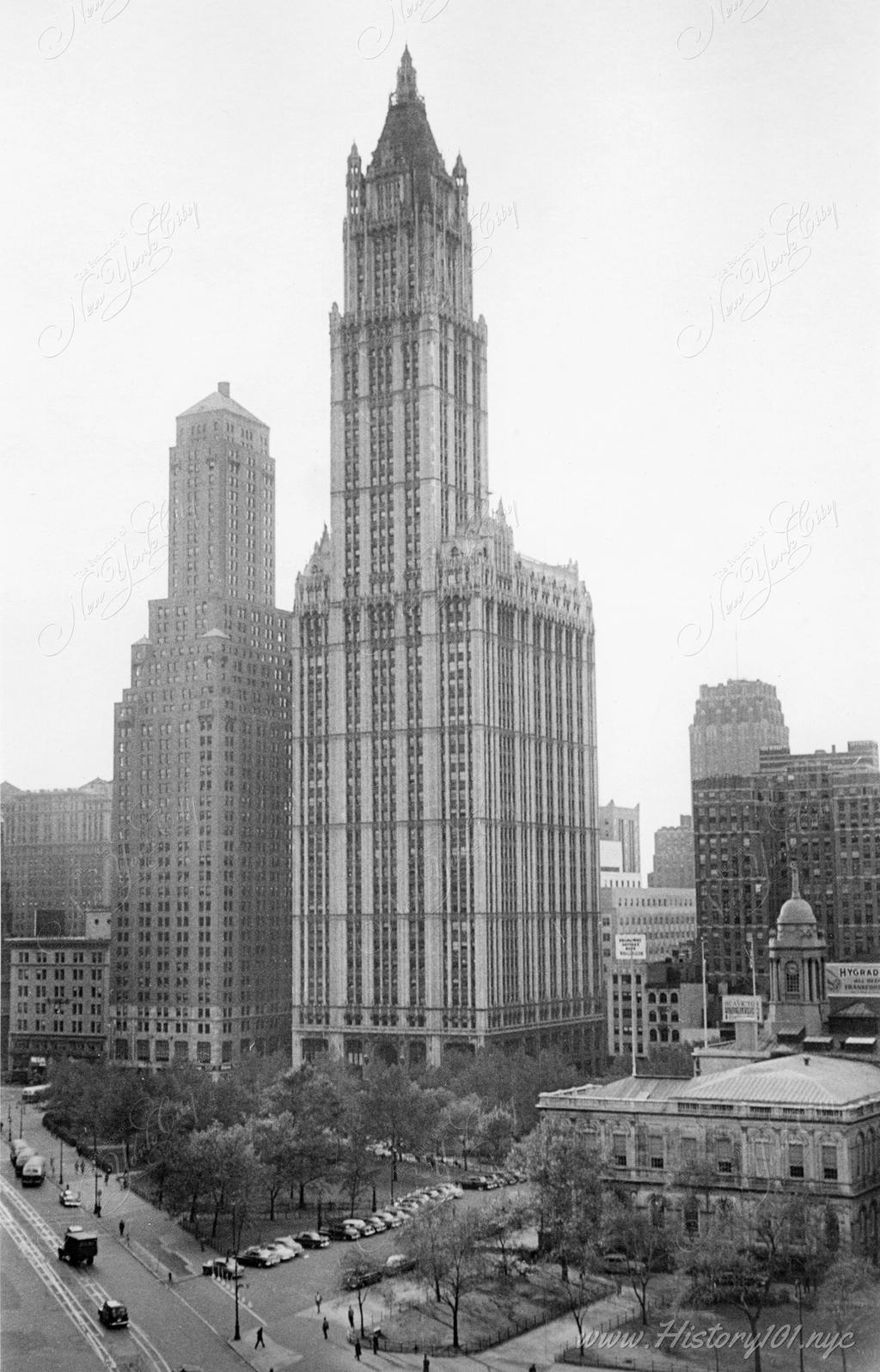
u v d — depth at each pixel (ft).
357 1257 607.37
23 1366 513.45
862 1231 623.36
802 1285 565.94
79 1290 607.37
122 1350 531.09
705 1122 648.79
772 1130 634.84
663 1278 605.31
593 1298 584.40
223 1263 633.20
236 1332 541.34
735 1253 552.82
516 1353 533.55
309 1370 511.40
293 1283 618.85
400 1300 584.40
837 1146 621.31
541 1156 630.33
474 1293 588.91
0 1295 599.57
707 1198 635.25
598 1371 515.09
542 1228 616.80
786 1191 599.98
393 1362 521.24
